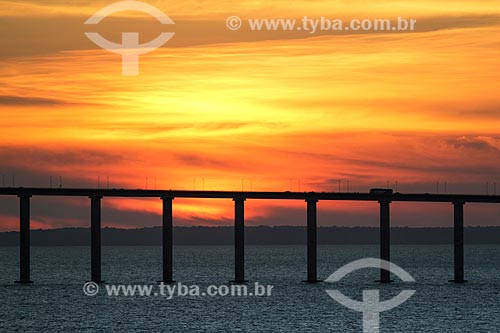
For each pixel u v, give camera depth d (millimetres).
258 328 146375
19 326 150500
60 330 145875
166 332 142875
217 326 148500
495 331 145125
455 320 157500
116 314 164625
